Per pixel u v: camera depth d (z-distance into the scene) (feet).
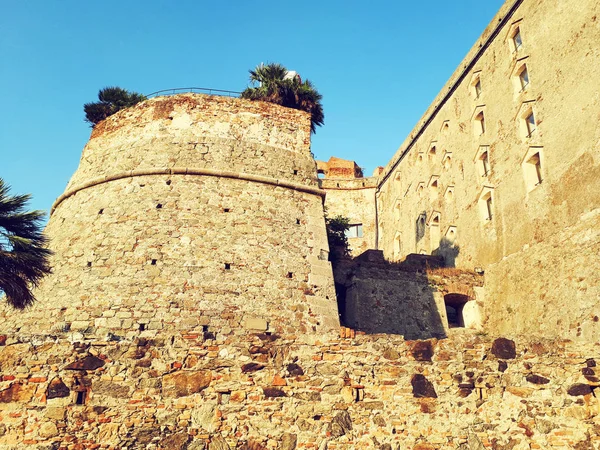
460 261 92.07
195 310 58.44
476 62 94.79
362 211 141.18
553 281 67.10
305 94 82.28
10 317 63.82
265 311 60.39
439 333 79.41
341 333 40.70
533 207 73.36
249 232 65.57
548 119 72.54
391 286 81.46
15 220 48.26
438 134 108.17
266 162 72.13
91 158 76.38
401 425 38.06
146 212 65.67
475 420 38.63
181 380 37.42
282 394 38.01
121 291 59.52
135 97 84.07
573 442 37.88
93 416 35.81
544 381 39.65
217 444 36.22
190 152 70.54
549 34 74.95
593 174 62.85
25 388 35.91
